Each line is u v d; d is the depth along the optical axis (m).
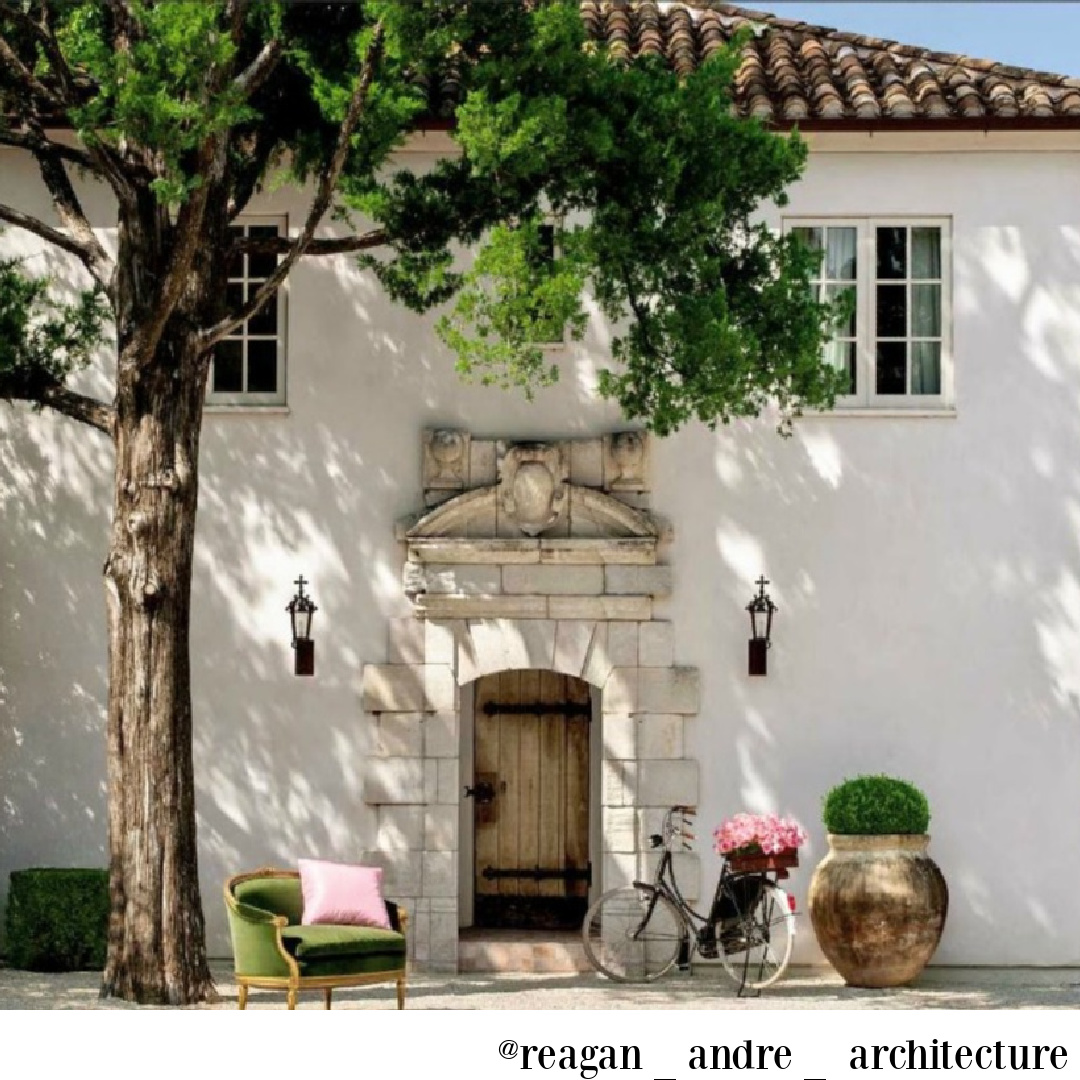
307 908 13.94
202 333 14.49
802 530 16.62
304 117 14.95
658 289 14.15
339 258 16.86
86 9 13.70
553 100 13.29
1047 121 16.48
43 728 16.61
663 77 14.15
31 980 15.31
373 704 16.53
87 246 14.85
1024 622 16.55
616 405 16.70
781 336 13.98
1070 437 16.66
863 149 16.80
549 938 16.75
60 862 16.53
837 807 15.73
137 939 14.20
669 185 13.73
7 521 16.77
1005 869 16.39
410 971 16.38
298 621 16.59
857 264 16.81
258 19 14.84
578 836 17.45
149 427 14.44
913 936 15.41
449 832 16.47
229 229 15.05
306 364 16.80
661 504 16.67
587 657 16.59
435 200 14.36
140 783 14.29
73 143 16.58
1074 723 16.48
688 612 16.61
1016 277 16.73
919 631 16.55
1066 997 15.09
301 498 16.72
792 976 16.16
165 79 12.61
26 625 16.69
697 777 16.48
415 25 13.08
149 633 14.34
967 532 16.59
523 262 13.38
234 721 16.59
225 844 16.48
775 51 17.98
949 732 16.48
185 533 14.50
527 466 16.55
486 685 17.61
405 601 16.64
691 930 15.88
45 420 16.81
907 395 16.78
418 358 16.80
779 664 16.56
